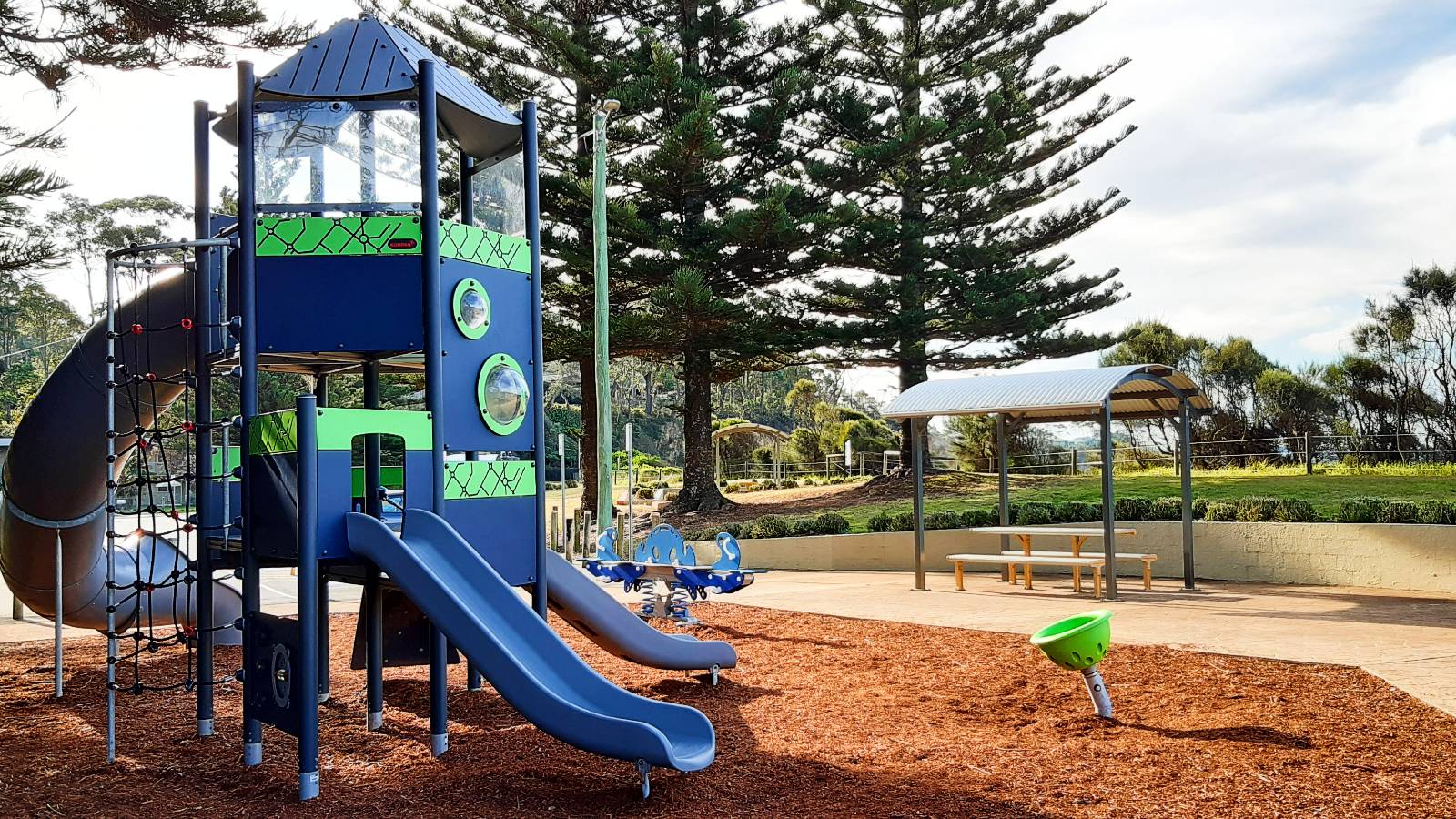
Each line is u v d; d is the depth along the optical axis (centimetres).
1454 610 1036
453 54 2284
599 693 474
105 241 4466
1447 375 2591
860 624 957
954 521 1634
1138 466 2667
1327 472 2198
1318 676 661
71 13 1210
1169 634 866
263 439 519
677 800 432
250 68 548
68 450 732
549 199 2225
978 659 755
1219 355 2798
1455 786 423
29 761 528
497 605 492
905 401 1323
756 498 2600
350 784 478
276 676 492
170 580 591
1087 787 438
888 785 448
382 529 482
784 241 2197
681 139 2028
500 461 598
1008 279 2502
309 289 545
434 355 546
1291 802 410
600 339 1441
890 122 2542
